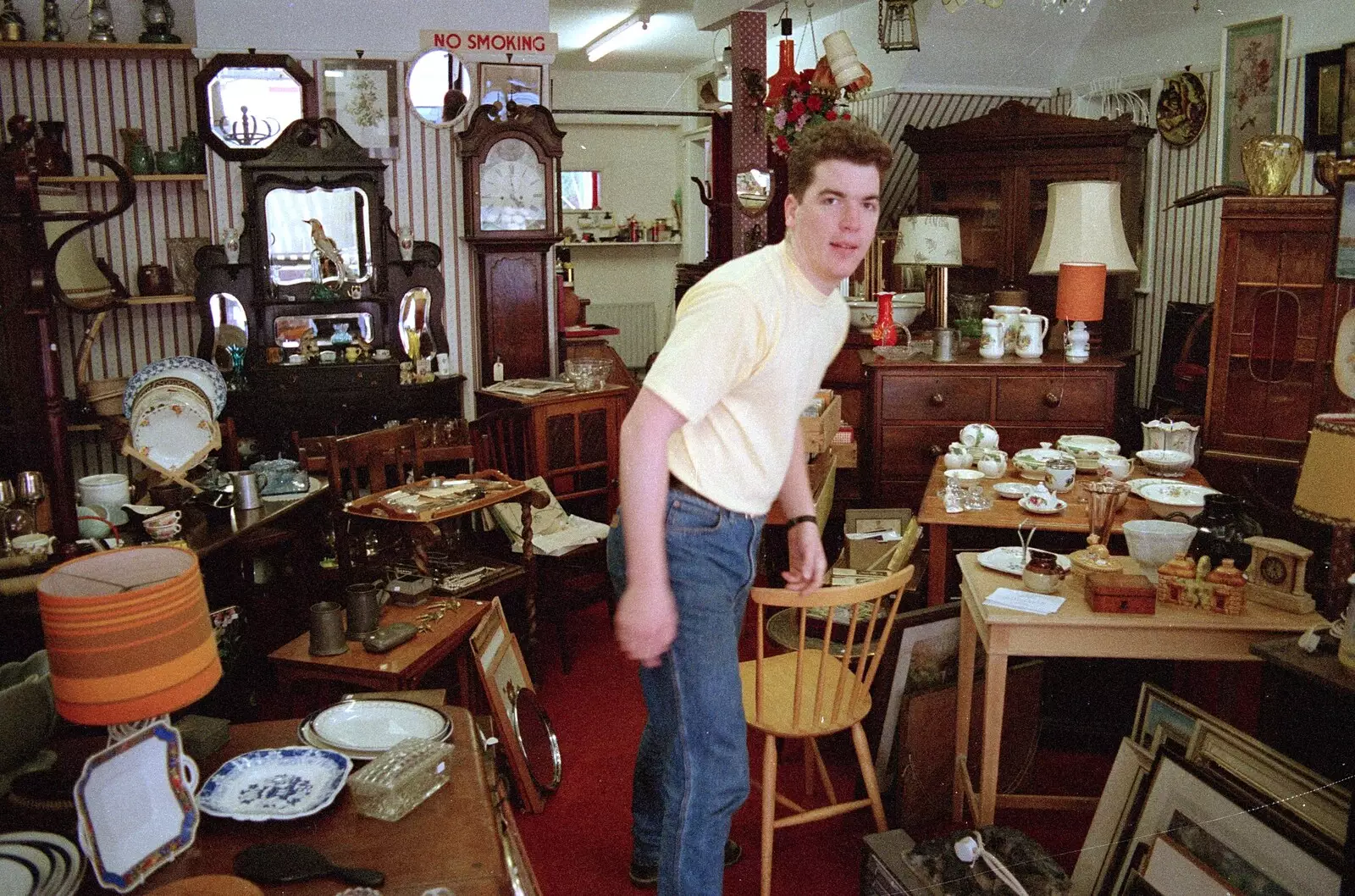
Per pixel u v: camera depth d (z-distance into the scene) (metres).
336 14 5.57
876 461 5.21
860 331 6.09
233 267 5.32
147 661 1.44
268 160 5.27
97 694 1.42
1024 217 6.71
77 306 4.34
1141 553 2.72
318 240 5.42
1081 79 7.29
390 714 2.05
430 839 1.60
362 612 3.07
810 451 4.31
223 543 3.28
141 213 5.81
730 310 1.90
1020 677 3.14
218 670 1.57
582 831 3.04
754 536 2.17
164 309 5.88
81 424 5.37
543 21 5.82
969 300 5.99
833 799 3.04
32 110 5.68
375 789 1.64
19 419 4.10
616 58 10.31
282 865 1.50
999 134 6.63
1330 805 2.09
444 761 1.76
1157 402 6.61
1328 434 2.34
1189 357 6.36
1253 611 2.52
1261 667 2.75
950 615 3.04
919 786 2.98
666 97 11.45
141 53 5.54
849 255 1.95
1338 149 5.39
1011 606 2.57
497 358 5.80
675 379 1.85
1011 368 5.04
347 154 5.39
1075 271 4.95
